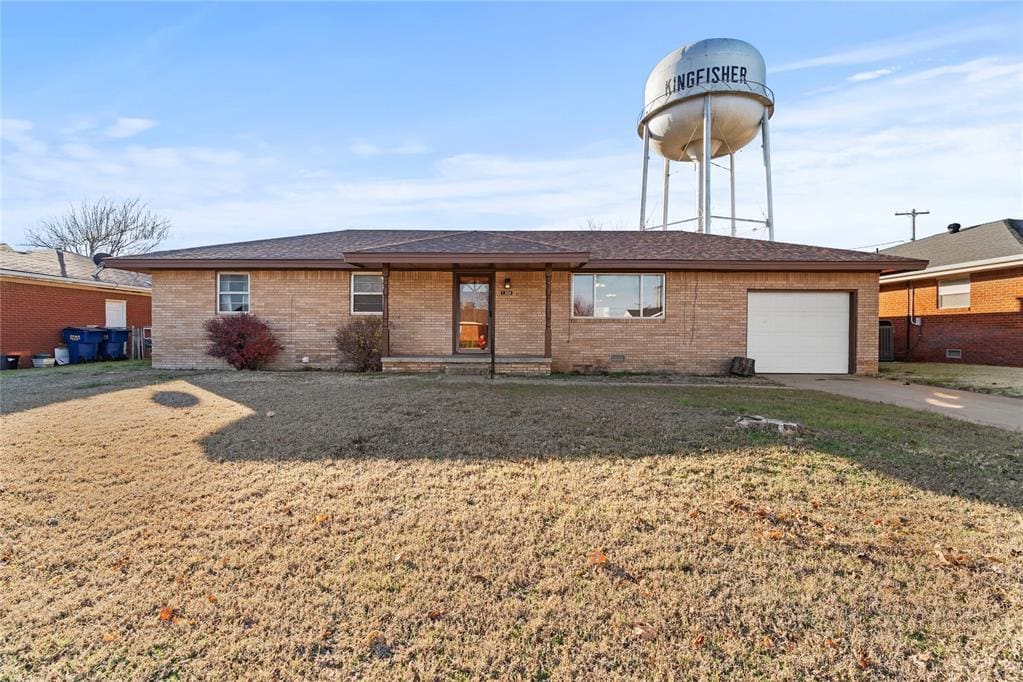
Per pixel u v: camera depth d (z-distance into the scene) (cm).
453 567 257
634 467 405
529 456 436
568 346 1177
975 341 1332
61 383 889
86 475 387
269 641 203
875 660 190
